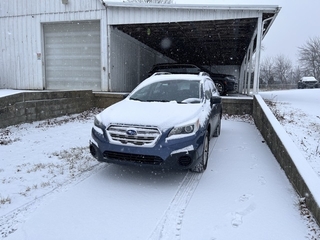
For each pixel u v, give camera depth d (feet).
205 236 8.50
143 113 13.21
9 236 8.36
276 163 15.26
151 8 37.17
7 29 45.60
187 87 17.42
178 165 11.94
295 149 13.26
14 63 46.19
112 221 9.29
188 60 84.48
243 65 75.46
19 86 46.52
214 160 15.84
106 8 39.60
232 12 34.30
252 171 14.02
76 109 31.81
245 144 19.56
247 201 10.80
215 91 22.25
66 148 17.79
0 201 10.36
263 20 36.47
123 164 12.36
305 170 11.11
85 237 8.36
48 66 45.19
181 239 8.34
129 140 12.07
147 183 12.50
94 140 13.04
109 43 40.52
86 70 43.37
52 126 24.47
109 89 41.52
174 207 10.30
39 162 14.87
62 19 42.14
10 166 14.16
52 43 44.45
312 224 9.12
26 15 44.11
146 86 17.98
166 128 12.00
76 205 10.32
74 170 13.83
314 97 47.73
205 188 12.01
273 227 9.00
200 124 13.04
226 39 53.21
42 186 11.82
